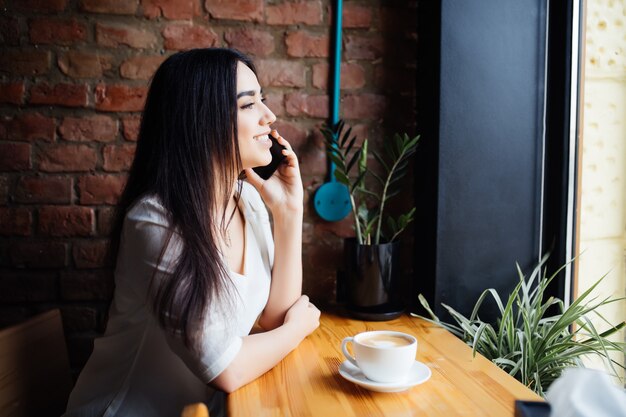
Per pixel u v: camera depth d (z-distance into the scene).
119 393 1.10
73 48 1.56
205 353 0.96
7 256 1.57
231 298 1.08
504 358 1.24
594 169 1.42
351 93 1.67
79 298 1.60
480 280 1.56
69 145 1.57
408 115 1.70
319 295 1.69
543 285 1.34
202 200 1.08
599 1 1.40
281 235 1.34
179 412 1.10
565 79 1.48
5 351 1.08
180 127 1.10
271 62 1.63
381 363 0.93
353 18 1.66
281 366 1.10
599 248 1.42
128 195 1.18
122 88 1.58
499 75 1.53
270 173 1.37
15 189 1.56
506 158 1.55
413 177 1.71
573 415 0.56
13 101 1.54
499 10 1.52
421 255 1.65
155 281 1.02
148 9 1.57
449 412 0.87
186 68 1.12
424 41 1.62
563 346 1.23
